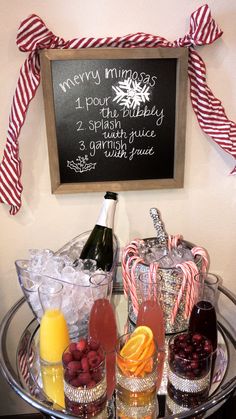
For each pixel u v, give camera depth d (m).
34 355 1.12
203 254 1.11
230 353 1.13
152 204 1.28
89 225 1.29
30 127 1.16
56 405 0.94
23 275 1.09
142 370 0.91
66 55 1.07
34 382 1.02
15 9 1.05
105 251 1.19
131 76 1.11
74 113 1.13
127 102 1.13
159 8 1.08
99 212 1.27
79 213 1.27
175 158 1.20
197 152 1.23
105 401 0.95
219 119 1.15
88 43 1.07
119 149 1.19
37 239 1.30
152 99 1.14
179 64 1.10
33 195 1.24
